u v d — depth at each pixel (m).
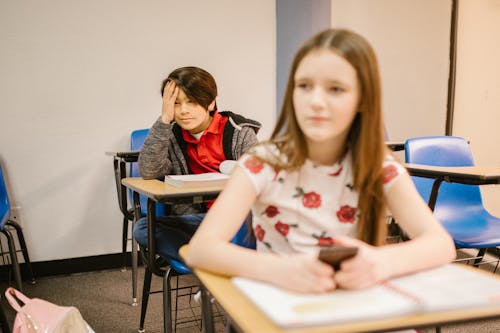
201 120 1.71
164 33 2.90
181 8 2.92
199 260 0.63
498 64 2.90
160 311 2.18
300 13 3.09
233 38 3.06
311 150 0.76
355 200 0.78
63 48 2.70
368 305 0.47
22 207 2.70
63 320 1.29
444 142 2.05
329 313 0.45
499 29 2.88
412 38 3.43
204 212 1.76
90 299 2.37
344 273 0.52
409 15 3.40
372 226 0.79
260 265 0.57
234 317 0.47
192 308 2.18
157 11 2.87
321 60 0.64
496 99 2.93
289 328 0.43
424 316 0.47
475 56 3.14
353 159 0.76
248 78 3.13
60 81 2.71
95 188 2.84
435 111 3.53
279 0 3.07
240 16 3.06
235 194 0.72
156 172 1.71
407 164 1.81
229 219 0.69
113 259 2.92
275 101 3.21
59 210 2.78
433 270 0.61
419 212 0.72
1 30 2.56
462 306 0.48
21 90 2.64
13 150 2.65
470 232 1.81
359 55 0.64
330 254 0.53
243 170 0.75
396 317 0.46
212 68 3.04
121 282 2.64
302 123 0.67
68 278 2.73
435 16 3.44
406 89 3.45
